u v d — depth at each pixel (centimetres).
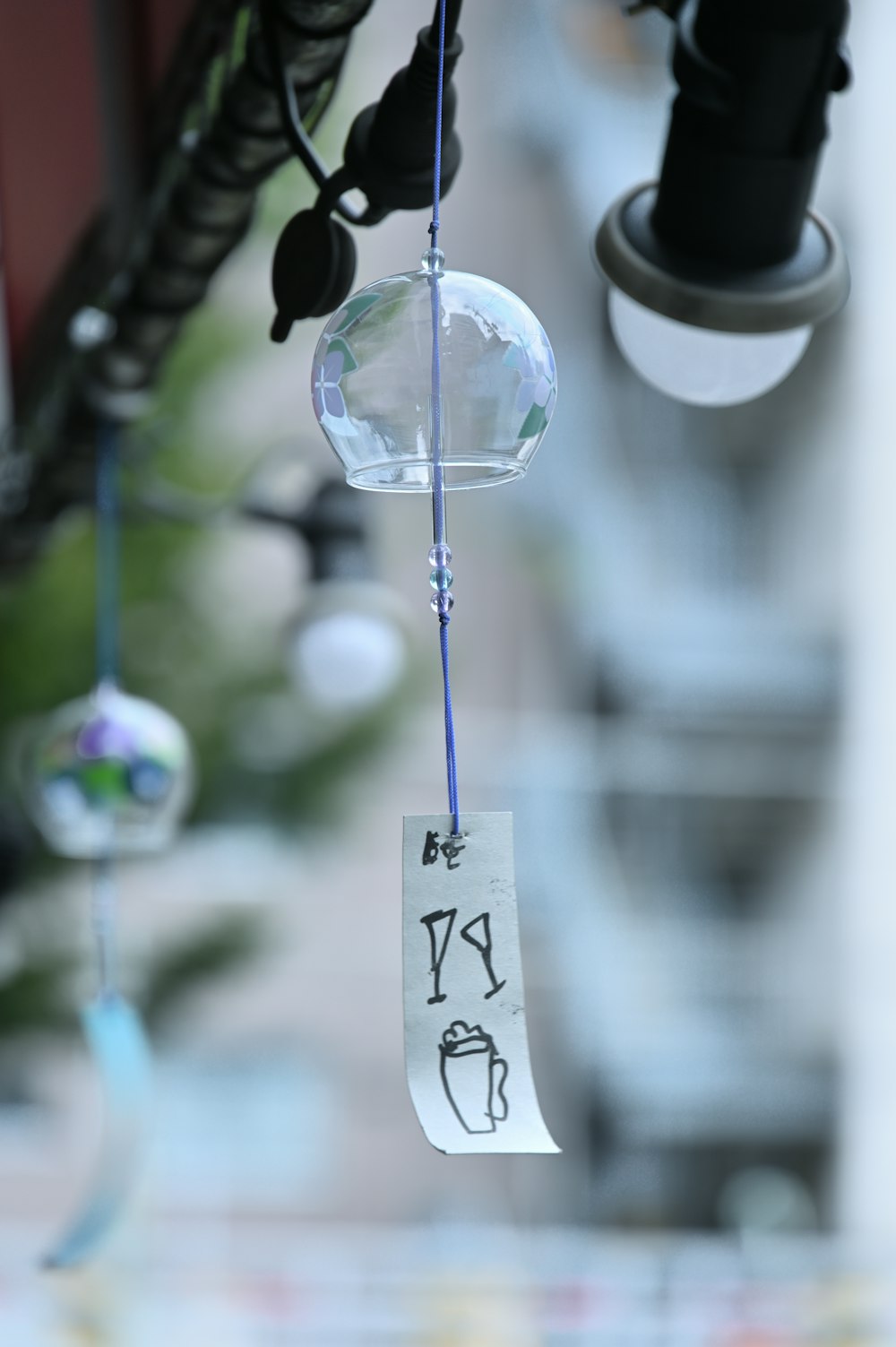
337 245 119
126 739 251
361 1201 805
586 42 796
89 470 288
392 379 98
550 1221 799
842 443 787
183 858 595
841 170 731
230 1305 352
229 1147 794
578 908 809
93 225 233
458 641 720
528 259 819
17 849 312
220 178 164
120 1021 237
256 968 520
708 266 129
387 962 807
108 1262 345
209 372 491
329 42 130
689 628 805
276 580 529
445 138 115
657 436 820
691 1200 795
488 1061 94
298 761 521
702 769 814
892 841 780
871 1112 779
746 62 124
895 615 777
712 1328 350
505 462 100
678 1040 798
